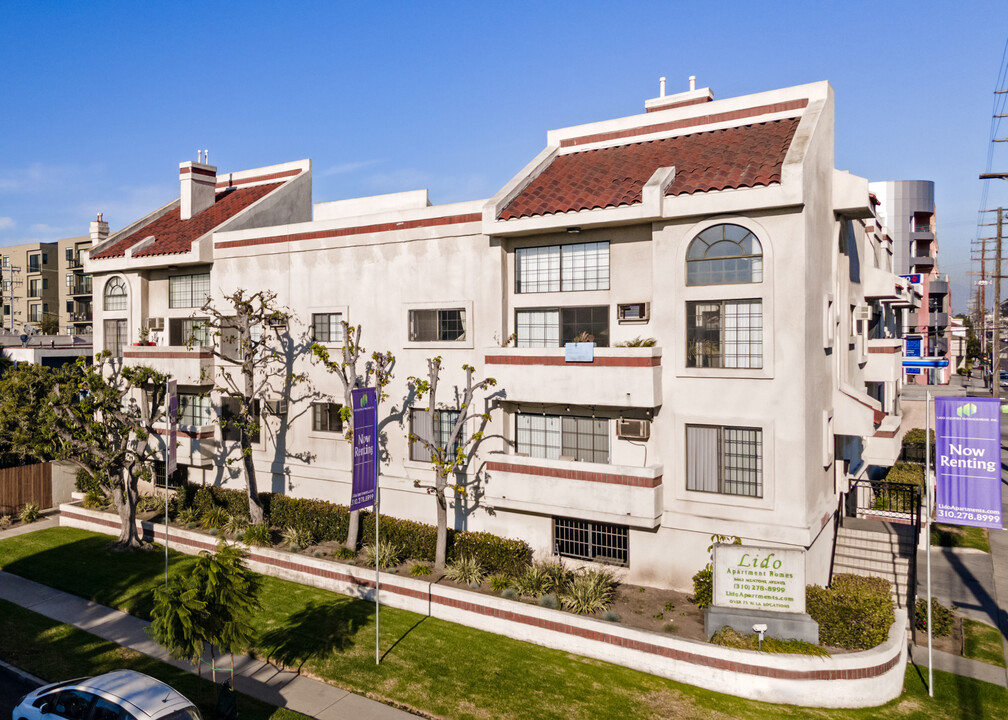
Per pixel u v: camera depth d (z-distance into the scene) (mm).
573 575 18312
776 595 15070
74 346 43625
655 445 18125
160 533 23609
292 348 24203
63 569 21688
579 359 18062
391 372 22219
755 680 14195
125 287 28406
